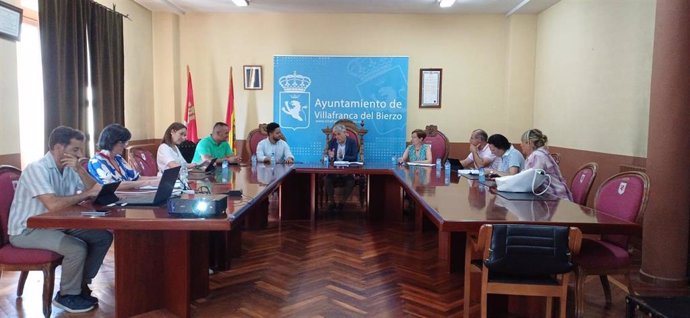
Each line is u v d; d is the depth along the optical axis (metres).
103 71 4.77
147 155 4.02
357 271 3.18
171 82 6.09
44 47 3.87
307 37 6.16
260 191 2.75
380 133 6.14
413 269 3.24
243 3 5.55
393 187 4.86
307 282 2.95
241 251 3.59
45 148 3.92
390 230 4.43
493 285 1.96
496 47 6.12
